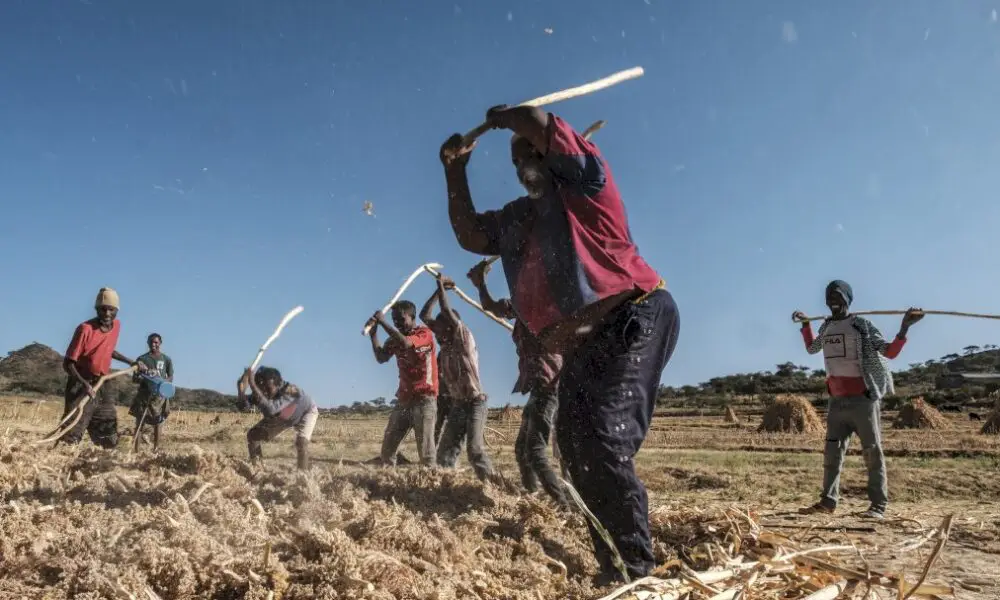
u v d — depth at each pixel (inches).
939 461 511.8
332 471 218.7
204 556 118.6
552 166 142.0
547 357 215.6
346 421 904.3
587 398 141.1
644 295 142.7
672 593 121.3
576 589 135.4
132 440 419.8
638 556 138.0
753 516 187.8
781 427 941.8
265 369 310.8
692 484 381.7
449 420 286.7
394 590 118.6
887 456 578.9
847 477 403.5
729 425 1099.9
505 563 144.9
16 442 226.4
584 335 142.9
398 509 161.9
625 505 138.1
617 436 138.6
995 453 573.6
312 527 131.6
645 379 141.4
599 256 141.6
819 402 1715.1
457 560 138.3
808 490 359.9
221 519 138.5
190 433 619.5
